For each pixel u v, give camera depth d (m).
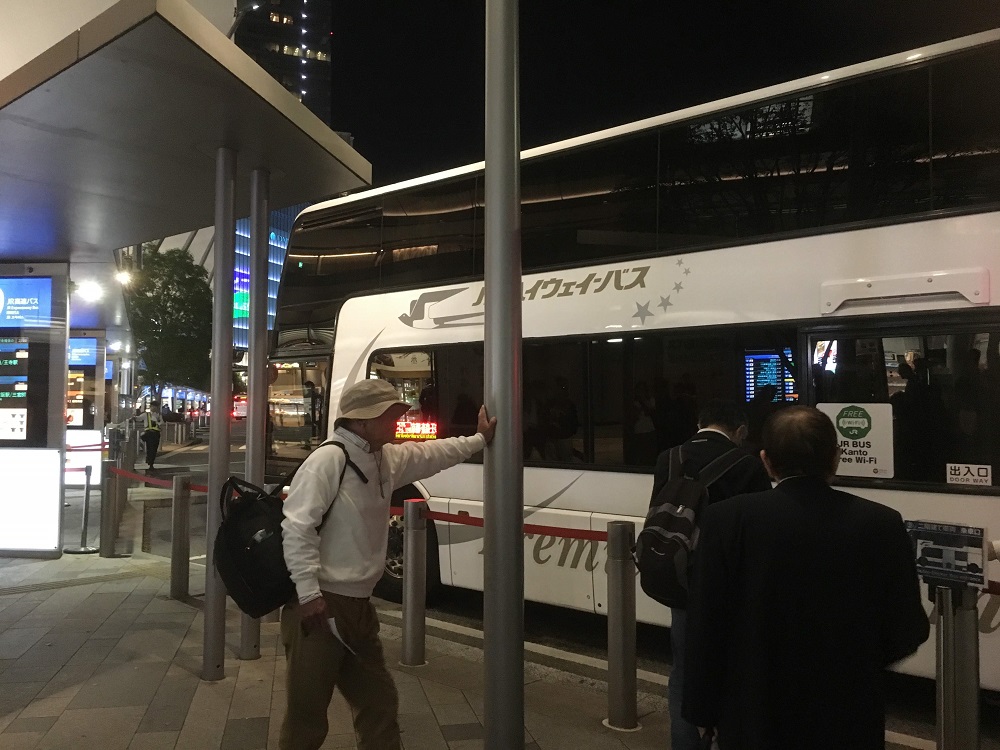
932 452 4.54
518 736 2.88
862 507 2.19
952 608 2.79
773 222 5.33
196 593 7.25
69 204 6.46
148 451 20.64
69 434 15.05
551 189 6.56
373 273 8.05
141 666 5.01
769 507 2.22
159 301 34.44
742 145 5.54
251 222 5.43
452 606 7.42
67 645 5.45
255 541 2.88
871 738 2.06
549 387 6.34
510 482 2.93
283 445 8.75
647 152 6.02
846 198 5.04
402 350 7.59
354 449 3.01
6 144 5.00
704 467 3.26
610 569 4.27
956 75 4.72
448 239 7.41
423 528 5.29
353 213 8.34
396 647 5.81
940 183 4.69
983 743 4.36
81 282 10.86
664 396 5.68
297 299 8.85
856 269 4.90
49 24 6.36
